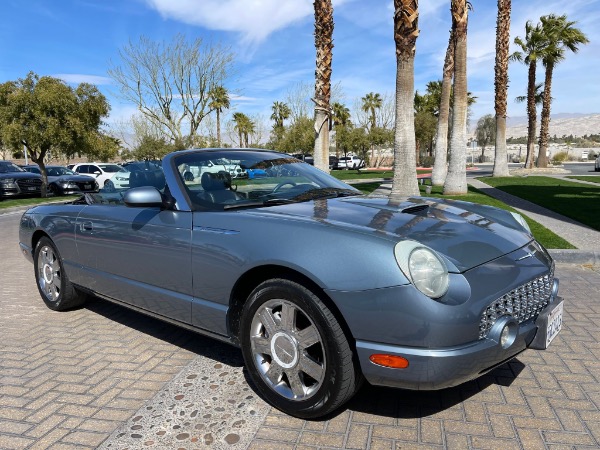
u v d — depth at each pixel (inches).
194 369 128.5
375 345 89.7
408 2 411.2
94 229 149.9
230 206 122.6
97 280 152.9
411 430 97.4
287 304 100.3
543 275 105.8
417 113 1959.9
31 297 203.3
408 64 423.5
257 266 103.6
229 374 125.0
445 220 112.6
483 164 2124.8
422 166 2041.1
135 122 1550.2
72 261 163.6
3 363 135.3
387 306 87.6
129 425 102.3
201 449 93.4
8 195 752.3
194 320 121.5
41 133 740.7
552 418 100.7
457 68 538.9
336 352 93.4
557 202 451.8
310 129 1691.7
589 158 2146.9
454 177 546.9
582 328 150.2
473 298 89.1
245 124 2235.5
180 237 121.0
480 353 89.0
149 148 1406.3
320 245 96.0
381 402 108.5
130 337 153.0
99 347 145.3
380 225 102.3
